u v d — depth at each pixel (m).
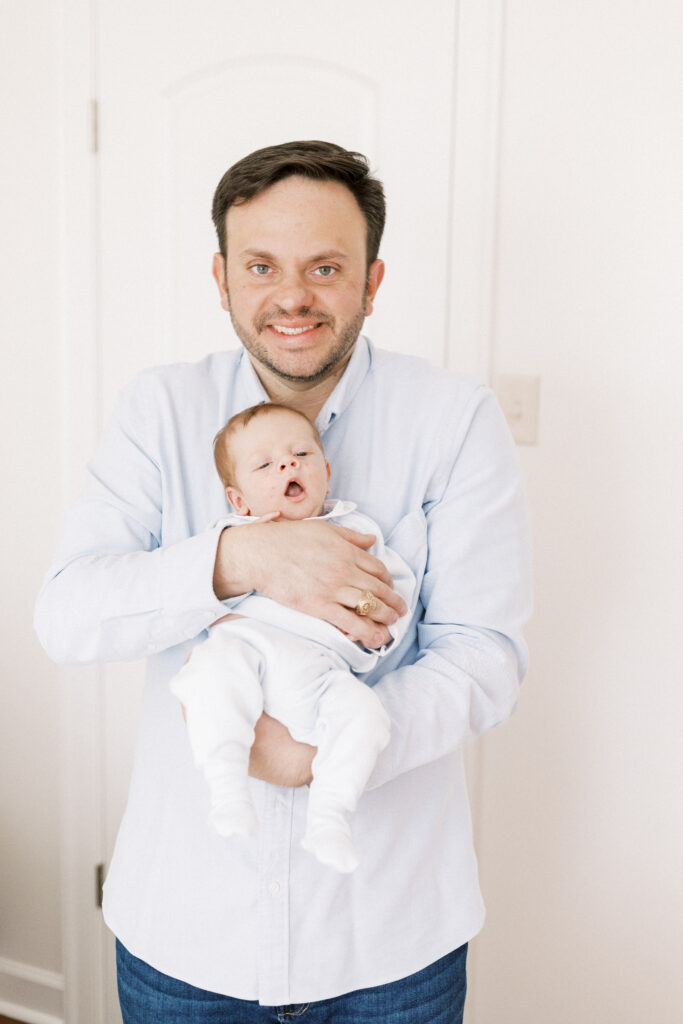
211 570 1.10
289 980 1.16
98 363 2.08
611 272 1.71
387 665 1.20
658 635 1.76
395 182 1.84
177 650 1.22
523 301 1.78
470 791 1.90
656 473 1.72
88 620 1.12
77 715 2.15
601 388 1.74
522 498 1.23
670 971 1.82
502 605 1.18
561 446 1.78
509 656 1.18
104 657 1.15
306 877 1.15
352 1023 1.22
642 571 1.76
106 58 1.99
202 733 1.03
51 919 2.28
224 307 1.32
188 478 1.27
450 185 1.80
